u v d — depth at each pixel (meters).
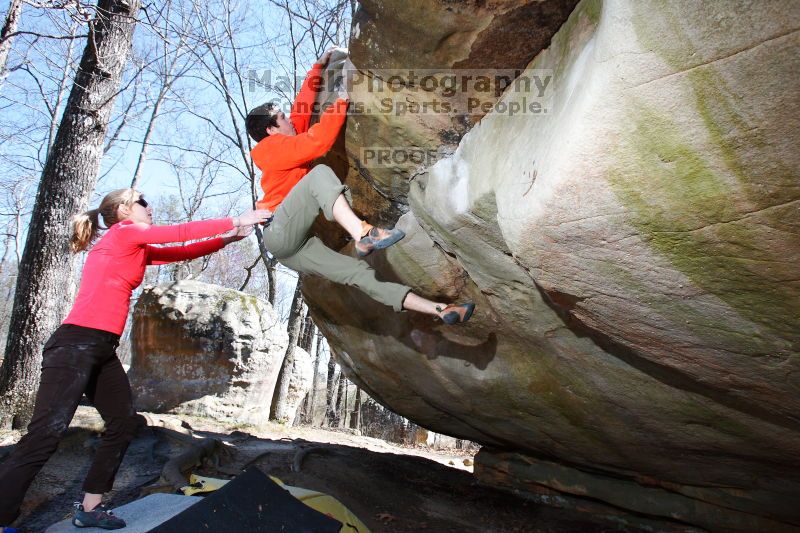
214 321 8.63
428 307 2.93
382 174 3.39
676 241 1.93
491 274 3.21
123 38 7.23
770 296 1.99
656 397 3.29
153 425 6.74
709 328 2.29
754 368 2.43
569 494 5.23
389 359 4.96
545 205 2.02
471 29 2.29
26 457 2.69
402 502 5.14
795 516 3.99
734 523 4.28
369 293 3.03
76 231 3.15
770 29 1.34
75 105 6.91
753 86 1.44
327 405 17.25
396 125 2.96
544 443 4.80
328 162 3.57
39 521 3.98
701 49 1.44
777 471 3.54
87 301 2.92
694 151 1.64
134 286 3.11
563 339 3.37
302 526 2.94
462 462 9.20
